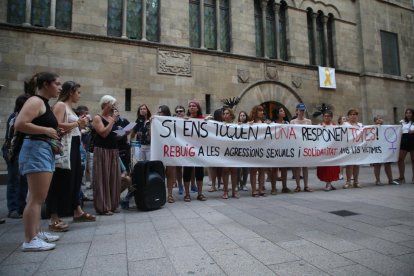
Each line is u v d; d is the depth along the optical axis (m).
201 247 3.34
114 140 5.35
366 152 8.27
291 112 15.48
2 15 10.57
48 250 3.29
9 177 5.12
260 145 7.04
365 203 5.82
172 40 13.01
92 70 11.43
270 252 3.15
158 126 6.19
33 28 10.59
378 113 18.36
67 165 4.23
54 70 10.85
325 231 3.93
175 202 6.22
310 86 16.22
